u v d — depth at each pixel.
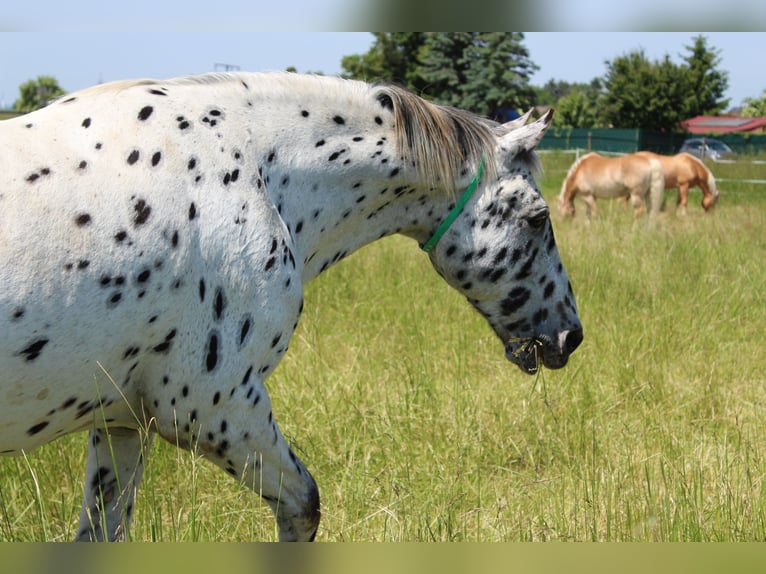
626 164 19.75
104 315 3.18
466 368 7.27
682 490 4.64
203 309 3.45
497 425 6.17
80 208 3.13
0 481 4.94
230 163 3.55
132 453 3.89
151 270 3.26
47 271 3.03
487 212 4.30
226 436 3.66
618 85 50.06
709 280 10.53
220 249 3.46
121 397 3.47
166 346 3.43
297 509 3.91
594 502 4.71
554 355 4.61
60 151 3.21
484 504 5.07
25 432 3.27
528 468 5.73
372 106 4.07
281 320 3.70
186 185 3.40
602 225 16.72
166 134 3.43
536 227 4.39
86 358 3.20
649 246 12.99
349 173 4.00
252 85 3.79
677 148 38.19
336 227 4.10
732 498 4.65
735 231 15.28
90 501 3.87
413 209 4.28
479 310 4.61
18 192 3.04
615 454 5.69
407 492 5.03
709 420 6.28
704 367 7.45
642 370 7.27
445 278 4.49
